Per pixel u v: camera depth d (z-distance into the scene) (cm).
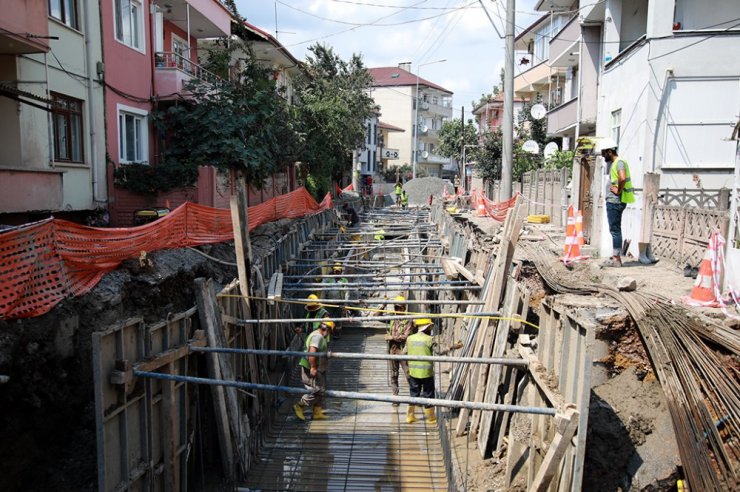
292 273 1263
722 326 546
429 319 866
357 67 3431
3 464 451
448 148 4506
